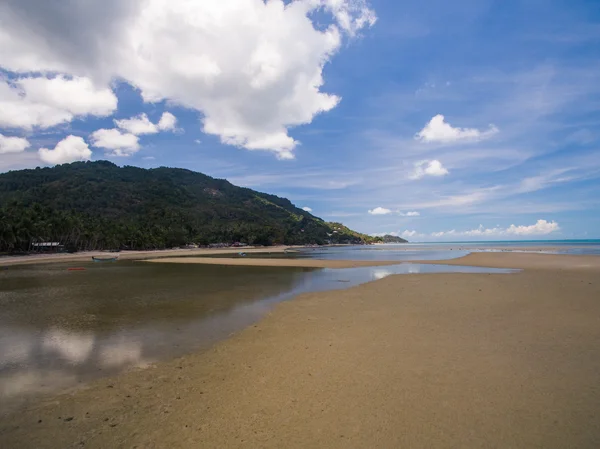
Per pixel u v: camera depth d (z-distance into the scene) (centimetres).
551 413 604
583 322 1218
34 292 2152
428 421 581
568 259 4344
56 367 862
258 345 1018
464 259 4816
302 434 549
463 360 859
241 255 8106
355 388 711
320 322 1283
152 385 747
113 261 5856
